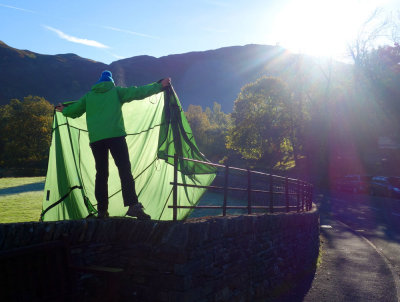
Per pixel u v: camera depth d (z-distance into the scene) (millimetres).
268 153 59969
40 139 56312
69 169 5238
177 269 4371
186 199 6062
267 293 7070
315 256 11992
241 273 6031
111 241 4512
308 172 47750
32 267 3541
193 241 4516
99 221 4273
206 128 90062
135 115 5621
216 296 5148
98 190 4609
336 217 21625
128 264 4598
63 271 3818
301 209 12328
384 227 18219
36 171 41000
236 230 5797
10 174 39500
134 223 4551
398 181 31703
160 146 5090
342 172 44094
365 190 33969
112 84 4734
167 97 5125
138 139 5723
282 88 54656
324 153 45594
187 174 5652
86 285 4145
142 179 5754
